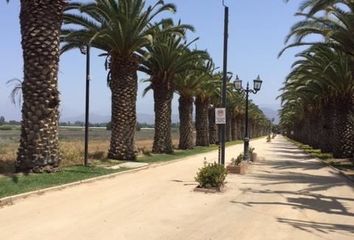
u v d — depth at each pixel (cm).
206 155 4000
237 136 10225
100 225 1042
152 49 3741
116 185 1756
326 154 4575
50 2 1870
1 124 15575
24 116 1847
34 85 1847
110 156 2891
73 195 1466
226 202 1445
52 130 1877
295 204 1470
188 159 3425
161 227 1050
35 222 1052
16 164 1842
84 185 1720
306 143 8088
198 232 1018
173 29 3148
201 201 1441
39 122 1842
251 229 1074
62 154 2619
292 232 1059
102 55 2894
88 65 2336
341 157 3856
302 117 8581
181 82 4738
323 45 2919
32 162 1830
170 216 1182
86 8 2495
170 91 3959
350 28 2567
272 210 1341
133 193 1553
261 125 17362
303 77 4062
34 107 1842
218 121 2070
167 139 3972
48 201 1338
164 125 3931
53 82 1877
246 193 1670
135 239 934
